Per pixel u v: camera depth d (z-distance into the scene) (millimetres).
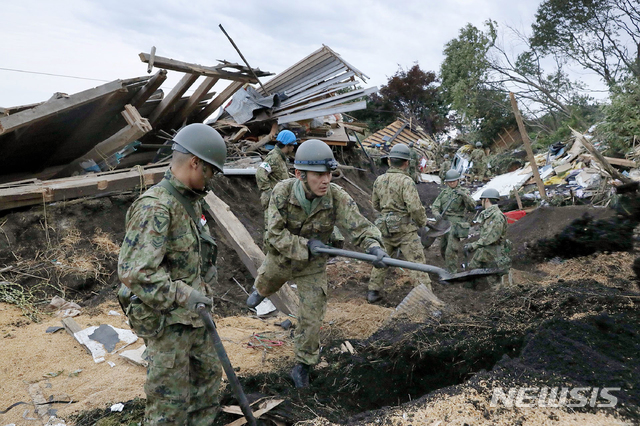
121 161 9062
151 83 7949
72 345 4383
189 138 2479
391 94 39719
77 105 6961
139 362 4008
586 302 4105
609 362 2973
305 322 3609
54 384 3701
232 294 6012
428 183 21031
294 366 3875
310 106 11055
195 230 2617
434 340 4027
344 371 3828
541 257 7230
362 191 13641
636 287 5078
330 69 11352
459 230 7512
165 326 2475
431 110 40594
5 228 5977
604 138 13508
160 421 2518
